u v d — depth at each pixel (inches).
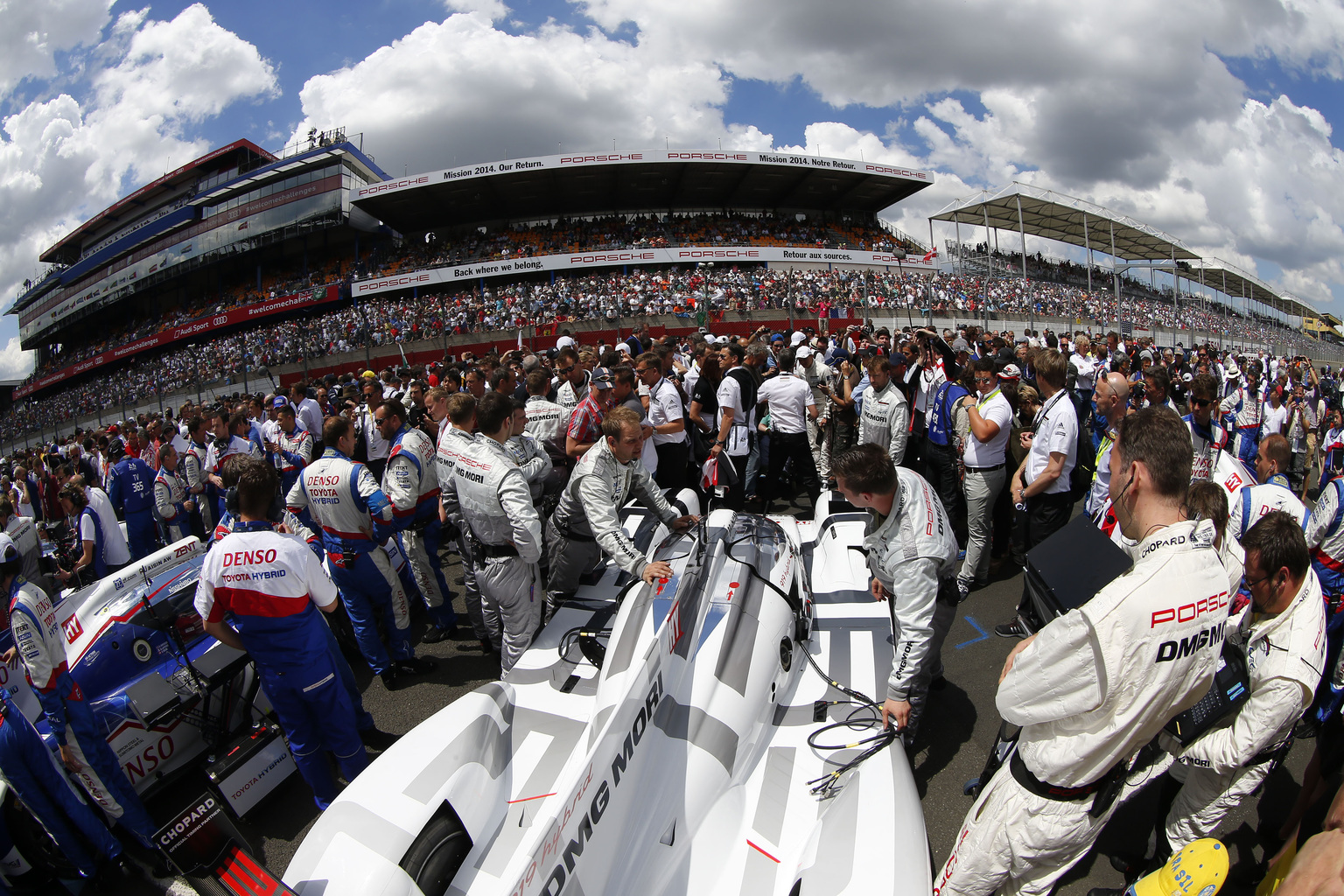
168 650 125.0
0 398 2102.6
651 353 233.6
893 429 212.2
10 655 120.1
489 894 79.1
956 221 1106.7
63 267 2121.1
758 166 1214.9
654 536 173.9
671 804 83.4
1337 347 1590.8
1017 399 224.4
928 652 98.6
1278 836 105.8
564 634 130.8
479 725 97.2
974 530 185.8
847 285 866.1
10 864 108.4
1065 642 67.9
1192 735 88.4
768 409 259.8
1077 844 73.4
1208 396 179.0
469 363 421.1
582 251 1210.6
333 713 113.4
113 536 246.8
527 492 132.1
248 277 1582.2
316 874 78.2
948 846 104.9
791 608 119.8
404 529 177.2
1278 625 86.9
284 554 106.2
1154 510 69.7
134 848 116.9
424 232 1472.7
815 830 84.4
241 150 1594.5
